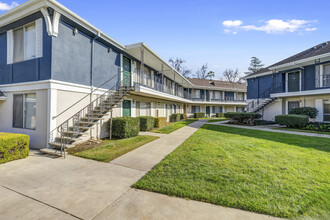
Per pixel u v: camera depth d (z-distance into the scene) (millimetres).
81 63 8016
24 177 3926
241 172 3986
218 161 4766
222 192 3088
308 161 4738
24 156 5465
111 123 8688
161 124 14359
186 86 28531
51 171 4293
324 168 4215
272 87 16484
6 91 7984
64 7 6598
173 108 24250
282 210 2568
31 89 7031
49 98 6555
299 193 3035
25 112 7445
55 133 6695
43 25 6918
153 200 2906
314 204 2715
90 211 2613
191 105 30562
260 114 16109
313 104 13586
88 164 4820
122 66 11258
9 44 8055
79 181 3691
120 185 3486
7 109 8062
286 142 7281
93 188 3363
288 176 3742
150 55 11688
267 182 3467
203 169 4184
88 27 7965
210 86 31266
